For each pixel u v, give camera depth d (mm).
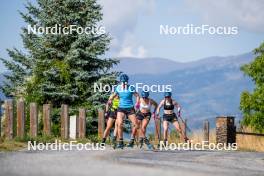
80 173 21516
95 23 69188
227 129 53750
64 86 67000
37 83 67875
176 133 57406
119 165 25281
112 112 41875
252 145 56344
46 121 48656
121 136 40531
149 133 56438
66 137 49250
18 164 24562
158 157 32750
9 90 71250
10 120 44031
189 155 34938
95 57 68125
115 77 67312
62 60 69375
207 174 23516
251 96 69750
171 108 45219
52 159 27562
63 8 69062
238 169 26938
